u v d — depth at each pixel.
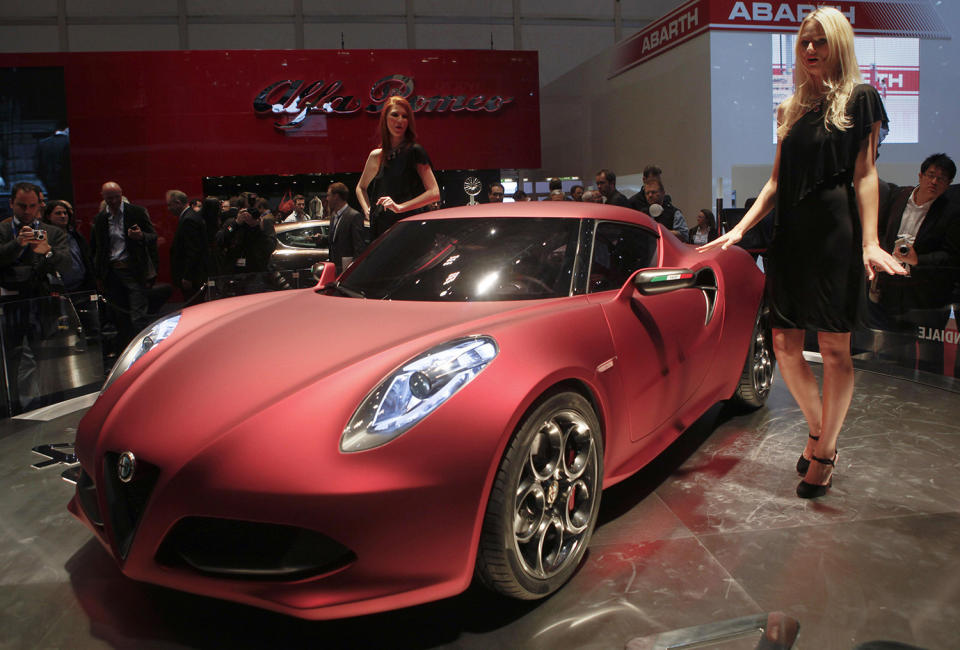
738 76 8.24
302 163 12.16
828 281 2.37
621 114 10.95
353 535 1.56
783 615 1.78
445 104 12.30
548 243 2.42
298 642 1.75
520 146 12.66
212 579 1.64
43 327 4.25
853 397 3.74
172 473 1.63
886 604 1.83
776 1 8.20
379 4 16.97
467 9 17.30
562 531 1.93
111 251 6.09
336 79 12.05
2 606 1.95
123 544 1.75
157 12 16.25
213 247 8.01
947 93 8.52
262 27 16.62
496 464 1.67
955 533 2.22
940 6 8.36
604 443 2.16
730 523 2.34
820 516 2.37
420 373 1.69
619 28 18.03
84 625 1.85
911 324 4.24
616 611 1.83
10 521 2.53
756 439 3.17
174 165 11.87
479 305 2.17
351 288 2.50
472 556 1.67
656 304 2.53
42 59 11.43
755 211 2.70
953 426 3.24
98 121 11.65
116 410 1.89
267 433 1.62
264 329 2.15
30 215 4.77
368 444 1.59
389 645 1.72
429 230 2.68
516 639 1.72
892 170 8.47
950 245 4.04
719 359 3.00
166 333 2.39
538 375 1.78
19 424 3.82
